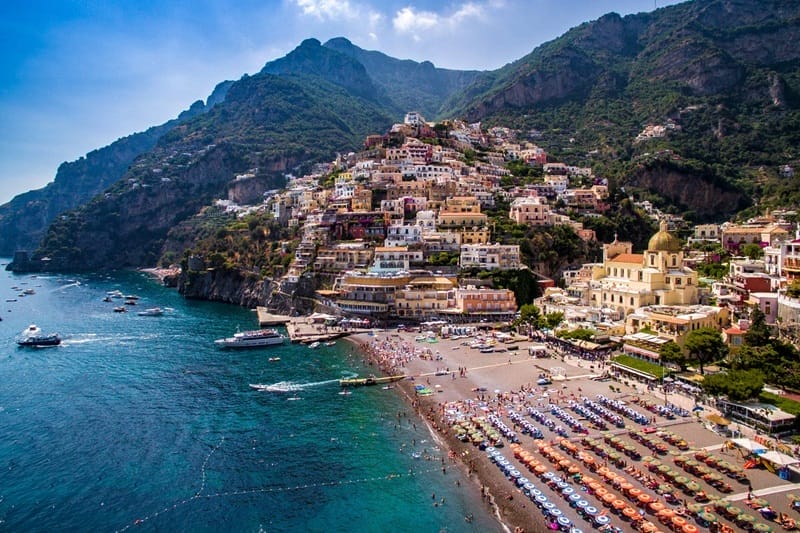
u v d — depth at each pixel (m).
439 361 148.12
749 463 82.19
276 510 82.56
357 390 130.00
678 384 114.31
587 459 85.62
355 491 86.50
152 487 89.69
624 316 164.62
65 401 128.88
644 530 68.88
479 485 85.50
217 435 107.88
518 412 108.81
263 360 159.50
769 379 104.81
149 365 157.75
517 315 188.88
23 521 81.38
